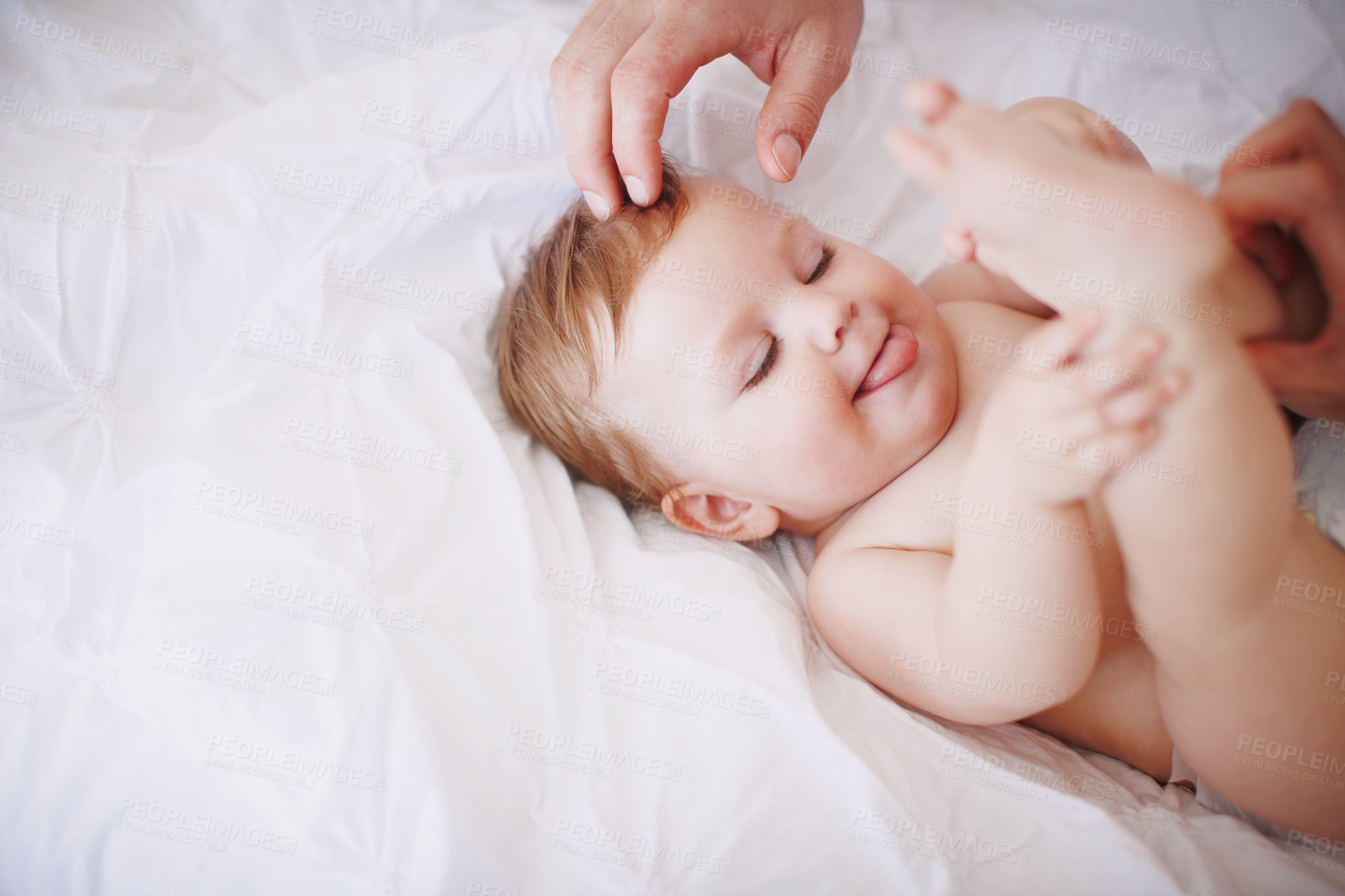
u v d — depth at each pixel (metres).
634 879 0.89
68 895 0.98
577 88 1.10
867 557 1.13
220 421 1.09
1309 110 0.96
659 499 1.31
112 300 1.16
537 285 1.25
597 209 1.16
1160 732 1.07
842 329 1.11
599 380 1.21
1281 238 0.95
